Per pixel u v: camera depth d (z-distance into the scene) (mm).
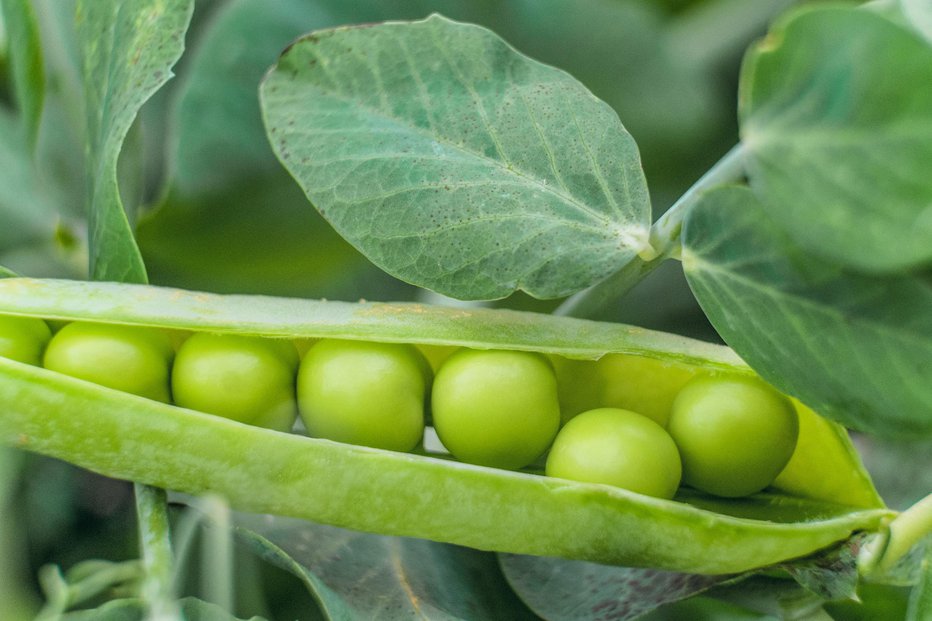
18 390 202
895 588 223
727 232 201
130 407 203
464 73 208
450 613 212
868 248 191
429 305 212
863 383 199
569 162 207
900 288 195
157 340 210
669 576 214
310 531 215
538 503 205
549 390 210
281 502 206
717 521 206
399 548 217
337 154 208
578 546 207
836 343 198
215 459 204
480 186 207
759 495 216
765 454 210
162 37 214
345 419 209
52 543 227
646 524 206
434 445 221
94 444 203
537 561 218
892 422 199
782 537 207
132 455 204
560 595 216
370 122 208
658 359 211
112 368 206
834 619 224
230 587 205
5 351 206
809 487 216
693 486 214
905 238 190
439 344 209
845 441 214
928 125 187
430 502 205
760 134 194
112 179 213
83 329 207
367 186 208
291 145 208
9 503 212
